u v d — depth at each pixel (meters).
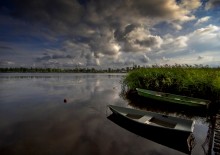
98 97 20.44
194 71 17.47
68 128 9.74
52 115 12.44
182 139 7.89
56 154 6.82
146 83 19.06
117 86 34.00
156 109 14.24
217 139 7.67
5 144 7.71
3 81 48.81
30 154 6.82
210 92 14.78
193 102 12.93
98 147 7.38
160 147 7.42
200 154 6.84
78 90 27.33
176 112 13.32
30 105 16.00
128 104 16.28
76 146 7.48
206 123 10.58
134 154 6.82
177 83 16.61
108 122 10.75
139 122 8.76
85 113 13.03
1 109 14.36
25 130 9.44
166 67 20.16
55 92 24.91
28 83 41.69
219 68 21.42
